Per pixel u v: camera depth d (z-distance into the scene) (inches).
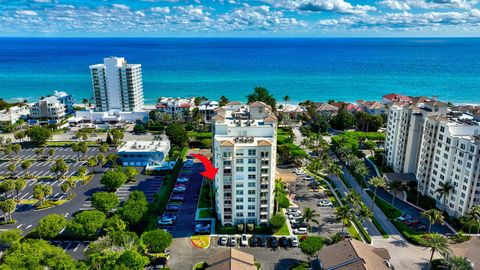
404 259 4128.9
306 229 4648.1
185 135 7819.9
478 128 4931.1
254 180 4534.9
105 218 4648.1
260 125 4913.9
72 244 4318.4
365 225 4862.2
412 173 6092.5
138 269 3516.2
